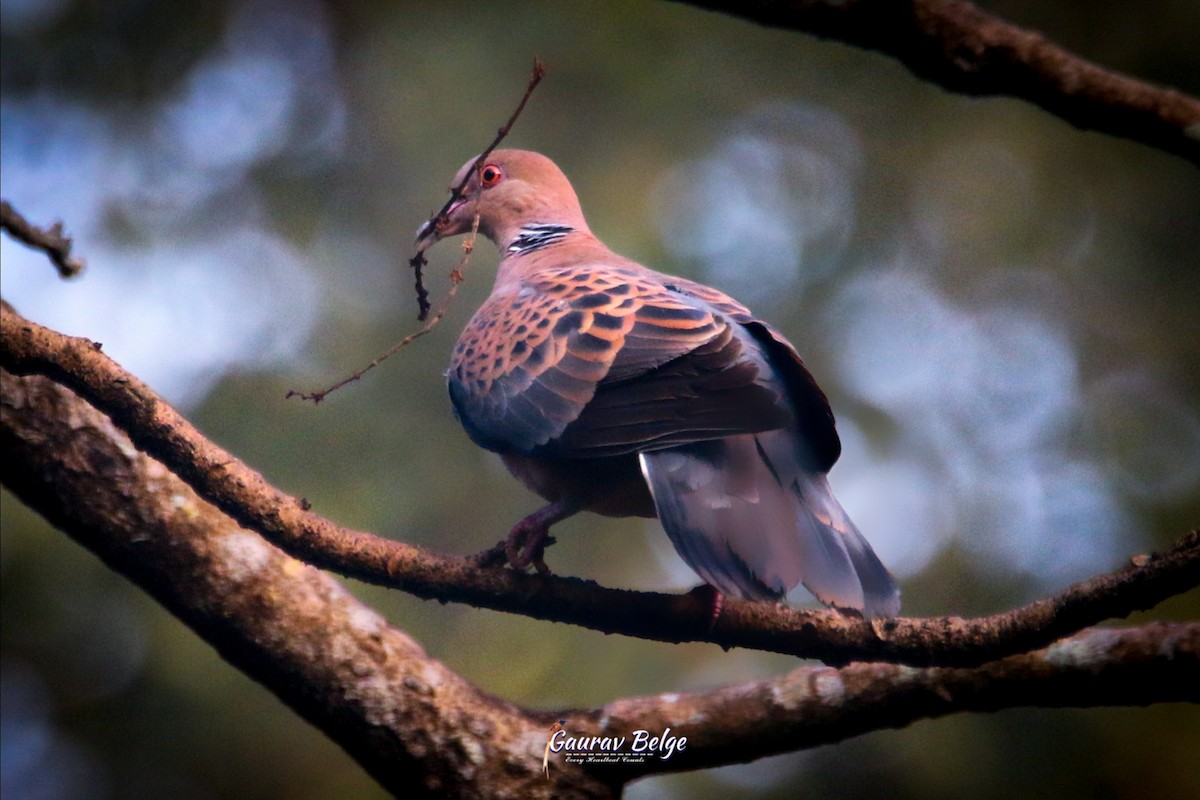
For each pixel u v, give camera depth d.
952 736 10.73
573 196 10.51
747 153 14.54
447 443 12.48
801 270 14.18
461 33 14.34
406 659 7.08
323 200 14.25
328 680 6.93
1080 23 13.76
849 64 14.75
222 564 6.87
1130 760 10.62
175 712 11.23
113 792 11.06
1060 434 13.46
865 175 14.59
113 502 6.73
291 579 7.00
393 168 14.16
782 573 6.17
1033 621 5.90
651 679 11.09
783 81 14.70
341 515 11.93
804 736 6.97
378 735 6.96
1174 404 13.42
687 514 6.38
